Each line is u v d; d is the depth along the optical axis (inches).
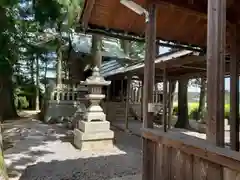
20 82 656.4
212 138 68.6
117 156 204.2
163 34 165.6
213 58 69.6
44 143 257.1
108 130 237.1
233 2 123.2
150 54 109.6
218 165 64.4
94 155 207.0
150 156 103.6
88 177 150.0
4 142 257.3
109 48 542.6
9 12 346.0
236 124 139.6
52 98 472.7
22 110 709.9
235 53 138.4
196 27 161.5
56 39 501.4
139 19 142.6
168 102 366.6
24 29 441.1
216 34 69.1
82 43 514.6
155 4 111.9
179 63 221.3
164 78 259.4
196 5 123.6
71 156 203.5
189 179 76.7
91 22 143.2
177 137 84.2
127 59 518.9
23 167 170.4
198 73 307.0
